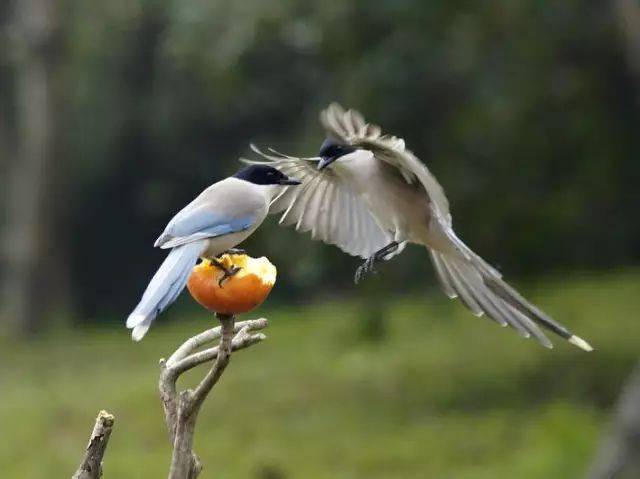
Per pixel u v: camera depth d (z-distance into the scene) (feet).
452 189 53.26
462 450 49.19
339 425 53.57
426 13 48.98
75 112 86.28
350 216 21.47
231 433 53.21
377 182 20.65
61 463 50.47
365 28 49.39
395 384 59.00
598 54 55.26
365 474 47.42
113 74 85.56
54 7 82.58
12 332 83.66
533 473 45.32
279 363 64.75
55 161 84.17
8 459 51.60
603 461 42.16
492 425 51.96
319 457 49.55
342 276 54.60
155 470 48.42
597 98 56.95
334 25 49.21
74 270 91.76
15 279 85.15
